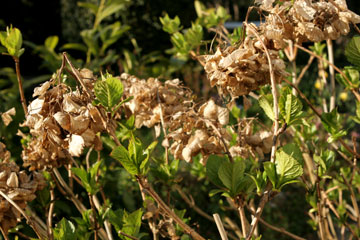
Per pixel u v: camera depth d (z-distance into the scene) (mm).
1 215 923
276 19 879
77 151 844
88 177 1021
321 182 1110
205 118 915
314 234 2275
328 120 1019
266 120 2463
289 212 2420
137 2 3754
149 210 1011
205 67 892
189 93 1080
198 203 2082
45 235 1105
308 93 3082
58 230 959
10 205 929
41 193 1119
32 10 6809
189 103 1059
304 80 3254
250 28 863
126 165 839
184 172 2229
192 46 1265
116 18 3812
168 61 2594
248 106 945
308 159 1310
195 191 2146
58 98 862
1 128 1614
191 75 3189
